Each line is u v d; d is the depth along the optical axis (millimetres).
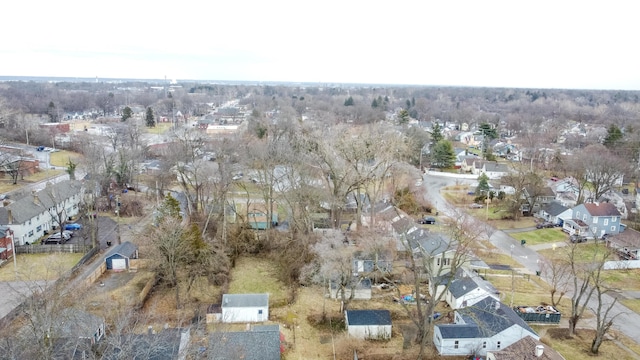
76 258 57750
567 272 56094
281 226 71125
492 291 50906
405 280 54281
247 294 46906
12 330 36438
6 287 49156
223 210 63812
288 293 51969
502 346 40812
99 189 77812
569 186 95875
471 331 40812
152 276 52469
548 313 46875
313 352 41031
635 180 104438
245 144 85812
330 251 46812
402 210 79562
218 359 33125
